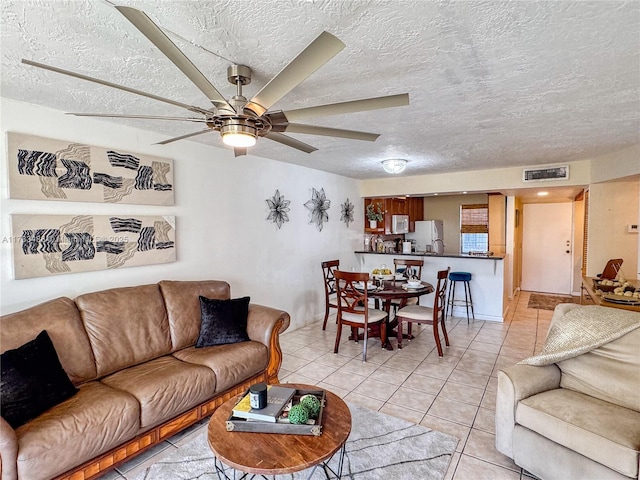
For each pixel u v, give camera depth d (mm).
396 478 1984
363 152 4027
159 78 2006
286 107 2441
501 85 2125
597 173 4387
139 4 1311
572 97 2324
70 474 1794
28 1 1281
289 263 4805
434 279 5812
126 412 1987
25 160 2348
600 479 1640
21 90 2168
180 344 2863
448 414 2660
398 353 3959
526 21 1452
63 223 2547
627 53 1732
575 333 2215
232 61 1794
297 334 4699
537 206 7836
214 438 1661
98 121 2760
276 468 1460
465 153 4086
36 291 2445
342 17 1416
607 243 4500
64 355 2203
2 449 1556
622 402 1926
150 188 3098
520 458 1983
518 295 7406
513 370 2137
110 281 2863
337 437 1675
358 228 6566
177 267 3383
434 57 1764
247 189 4133
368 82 2061
